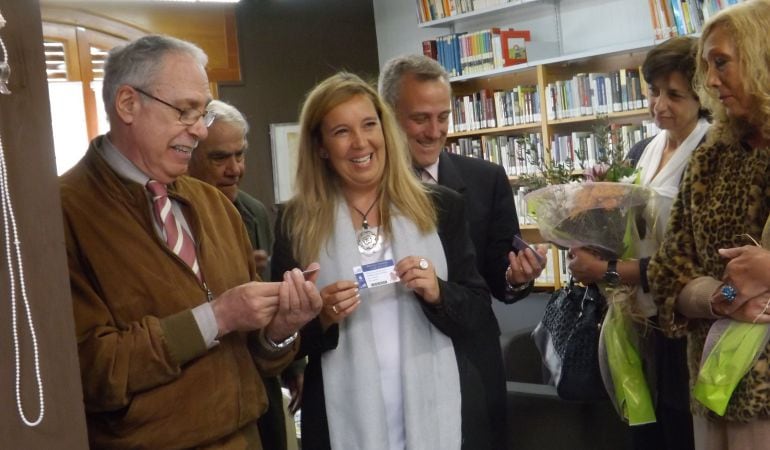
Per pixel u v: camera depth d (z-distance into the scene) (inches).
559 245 102.7
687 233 87.8
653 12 217.3
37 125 53.4
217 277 75.1
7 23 52.1
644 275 97.0
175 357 67.6
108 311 69.1
